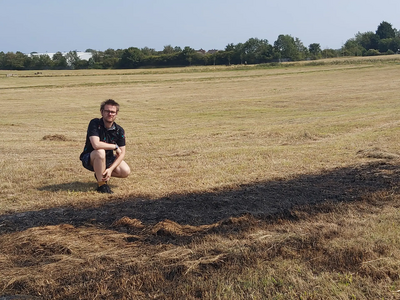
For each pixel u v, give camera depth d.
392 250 4.01
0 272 3.94
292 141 12.50
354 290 3.39
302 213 5.38
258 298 3.33
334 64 71.94
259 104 28.36
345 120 17.23
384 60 73.19
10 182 7.53
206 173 8.09
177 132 16.61
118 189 7.02
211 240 4.51
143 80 53.25
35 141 14.12
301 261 3.93
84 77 60.91
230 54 95.25
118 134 6.96
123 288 3.61
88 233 4.88
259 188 6.79
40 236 4.75
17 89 43.03
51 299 3.52
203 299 3.37
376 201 5.79
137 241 4.63
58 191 6.86
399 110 20.22
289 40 96.00
